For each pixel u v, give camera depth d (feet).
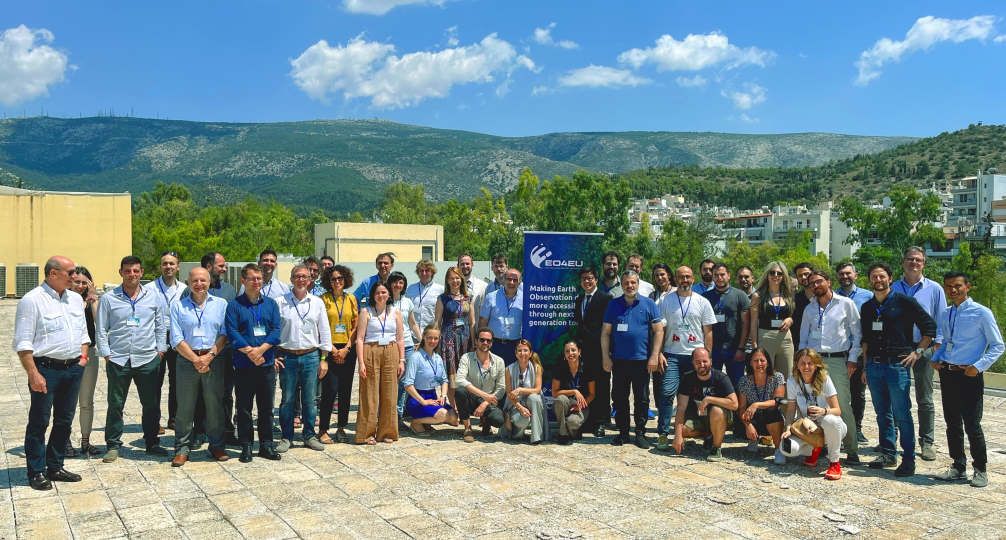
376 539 14.75
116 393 20.85
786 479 19.74
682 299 23.98
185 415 20.74
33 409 18.03
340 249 116.37
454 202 249.96
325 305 24.23
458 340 27.25
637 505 17.21
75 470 19.92
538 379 24.56
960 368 19.01
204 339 20.58
